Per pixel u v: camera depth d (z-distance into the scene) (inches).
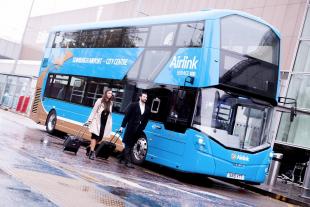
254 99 467.2
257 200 441.4
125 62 570.3
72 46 714.2
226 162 445.1
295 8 884.0
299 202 482.9
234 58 454.9
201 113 439.2
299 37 845.8
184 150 443.2
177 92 466.6
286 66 861.8
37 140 540.1
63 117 684.1
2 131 570.3
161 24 526.0
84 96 641.0
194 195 354.6
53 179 267.0
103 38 633.6
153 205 261.9
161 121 481.7
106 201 237.3
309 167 611.2
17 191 208.5
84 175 320.2
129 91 545.3
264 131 474.6
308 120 794.8
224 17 454.6
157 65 510.3
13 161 305.9
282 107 510.3
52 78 752.3
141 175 422.9
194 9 1192.8
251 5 988.6
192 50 461.7
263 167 471.2
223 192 444.5
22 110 1263.5
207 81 438.6
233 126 453.1
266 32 484.4
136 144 515.8
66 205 203.3
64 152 464.8
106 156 485.1
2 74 1491.1
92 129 460.4
